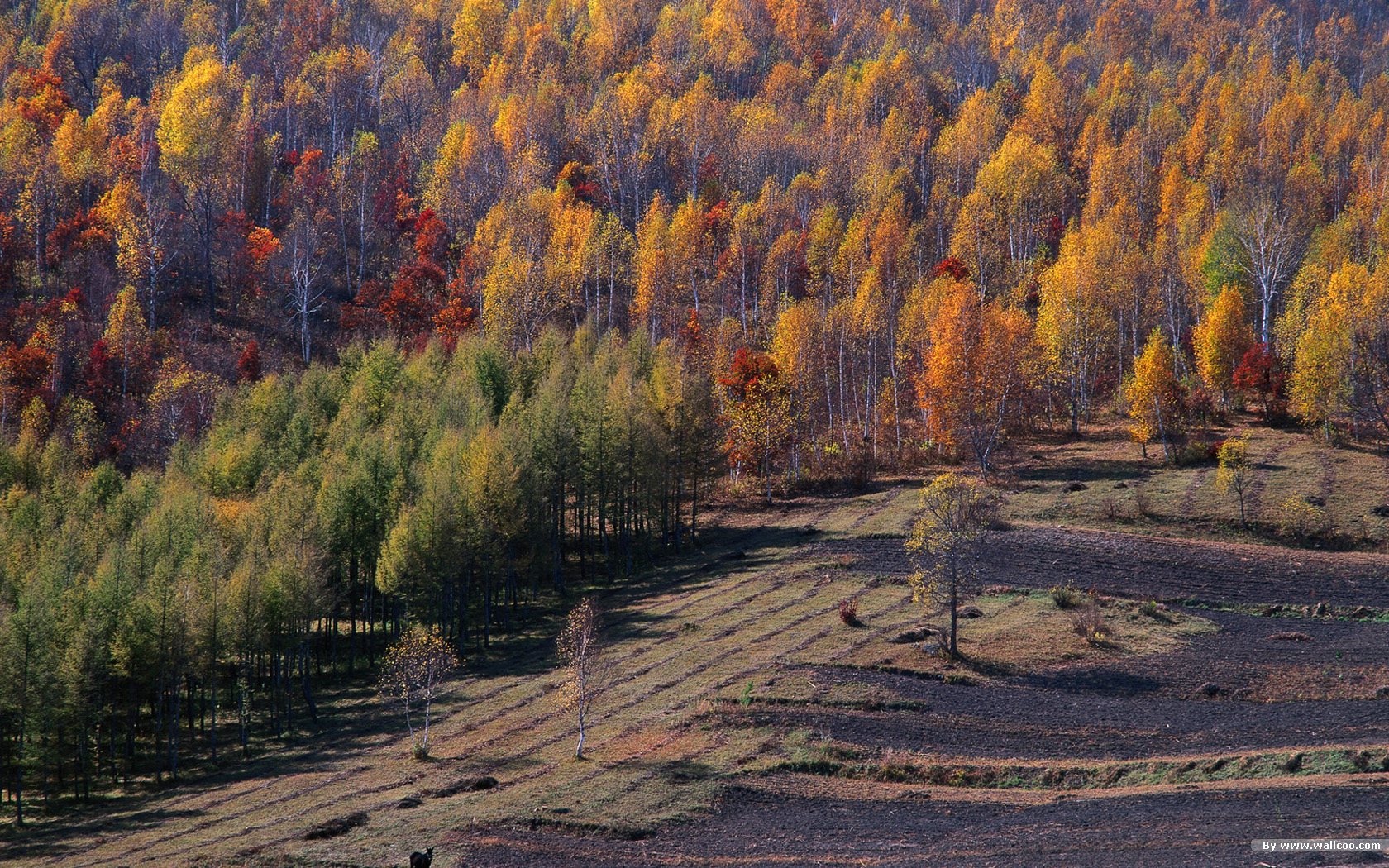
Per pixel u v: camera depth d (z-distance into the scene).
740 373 110.44
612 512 98.69
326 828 49.34
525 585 91.38
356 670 79.94
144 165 157.62
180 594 68.81
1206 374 113.75
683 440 99.62
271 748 67.12
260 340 138.88
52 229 148.88
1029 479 99.31
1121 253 137.38
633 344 124.19
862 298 128.38
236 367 130.62
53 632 67.81
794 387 115.25
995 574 77.88
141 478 96.94
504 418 102.75
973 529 68.31
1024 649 65.19
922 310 124.88
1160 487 93.50
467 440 92.69
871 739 54.66
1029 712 57.25
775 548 91.25
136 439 115.50
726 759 53.34
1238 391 113.75
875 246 147.50
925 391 108.56
